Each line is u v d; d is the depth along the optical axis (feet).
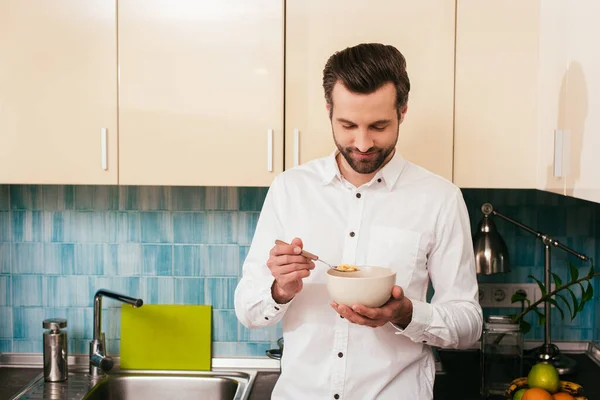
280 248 4.54
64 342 7.14
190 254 7.57
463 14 6.23
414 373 5.22
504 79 6.27
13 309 7.69
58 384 7.07
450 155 6.32
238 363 7.58
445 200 5.30
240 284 5.37
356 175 5.34
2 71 6.34
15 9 6.29
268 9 6.23
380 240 5.25
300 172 5.56
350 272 4.52
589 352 7.49
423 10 6.23
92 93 6.33
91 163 6.38
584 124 5.13
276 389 5.39
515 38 6.25
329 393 5.17
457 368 7.24
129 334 7.57
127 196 7.54
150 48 6.29
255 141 6.31
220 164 6.34
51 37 6.30
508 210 7.46
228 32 6.26
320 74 6.26
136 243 7.58
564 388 6.21
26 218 7.59
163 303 7.61
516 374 6.57
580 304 7.04
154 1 6.26
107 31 6.29
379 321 4.46
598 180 4.82
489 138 6.31
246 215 7.53
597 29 4.86
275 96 6.28
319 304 5.20
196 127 6.32
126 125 6.34
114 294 7.13
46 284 7.64
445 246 5.26
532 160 6.33
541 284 7.07
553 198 7.43
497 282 7.51
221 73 6.28
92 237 7.59
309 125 6.30
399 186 5.37
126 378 7.35
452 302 5.13
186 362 7.55
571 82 5.42
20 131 6.37
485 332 6.62
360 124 4.66
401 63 4.79
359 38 6.24
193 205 7.53
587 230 7.44
